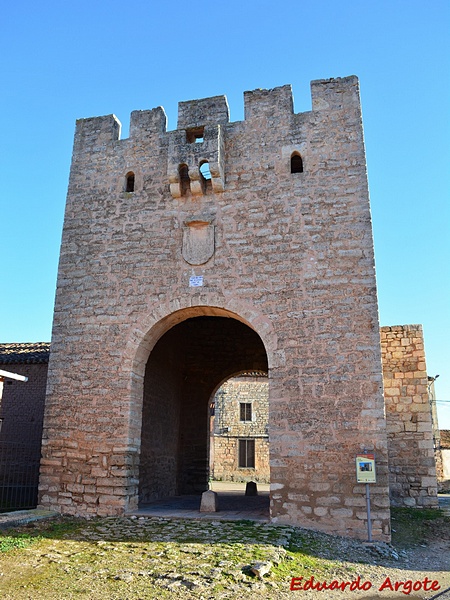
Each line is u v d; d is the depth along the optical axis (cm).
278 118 1271
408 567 877
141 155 1341
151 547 847
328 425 1055
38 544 866
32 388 1819
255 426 3338
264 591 684
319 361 1093
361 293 1109
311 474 1037
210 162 1238
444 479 2870
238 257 1199
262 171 1242
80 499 1134
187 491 1853
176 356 1880
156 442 1625
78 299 1272
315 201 1189
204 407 1920
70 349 1240
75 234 1325
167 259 1241
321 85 1269
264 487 2609
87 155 1385
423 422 1444
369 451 1017
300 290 1142
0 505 1362
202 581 687
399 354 1503
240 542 870
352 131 1216
